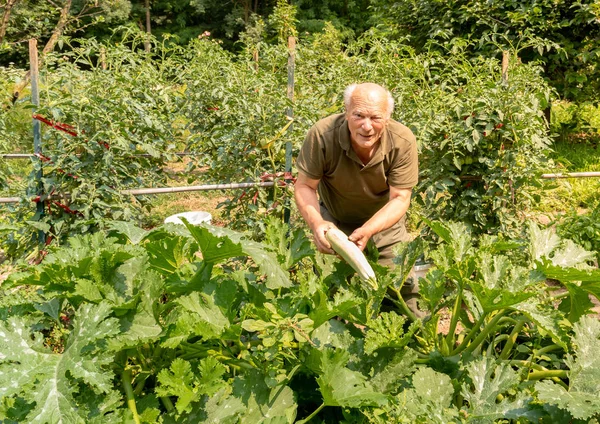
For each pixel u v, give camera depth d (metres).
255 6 30.48
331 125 3.00
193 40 7.71
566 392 1.82
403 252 2.53
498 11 8.48
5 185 4.83
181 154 6.86
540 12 8.21
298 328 1.89
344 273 2.58
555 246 2.40
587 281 2.04
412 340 2.42
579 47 8.91
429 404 1.85
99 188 4.05
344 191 3.19
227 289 2.05
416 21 9.70
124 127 4.28
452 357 2.15
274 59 7.07
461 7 8.34
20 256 4.12
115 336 1.83
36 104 3.90
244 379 1.89
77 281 1.88
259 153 4.73
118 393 1.75
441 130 4.57
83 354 1.68
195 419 1.80
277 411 1.90
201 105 6.80
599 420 1.89
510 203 4.56
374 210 3.33
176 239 2.17
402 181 3.02
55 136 4.07
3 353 1.68
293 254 2.52
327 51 9.59
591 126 11.14
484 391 1.97
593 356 1.96
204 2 29.50
